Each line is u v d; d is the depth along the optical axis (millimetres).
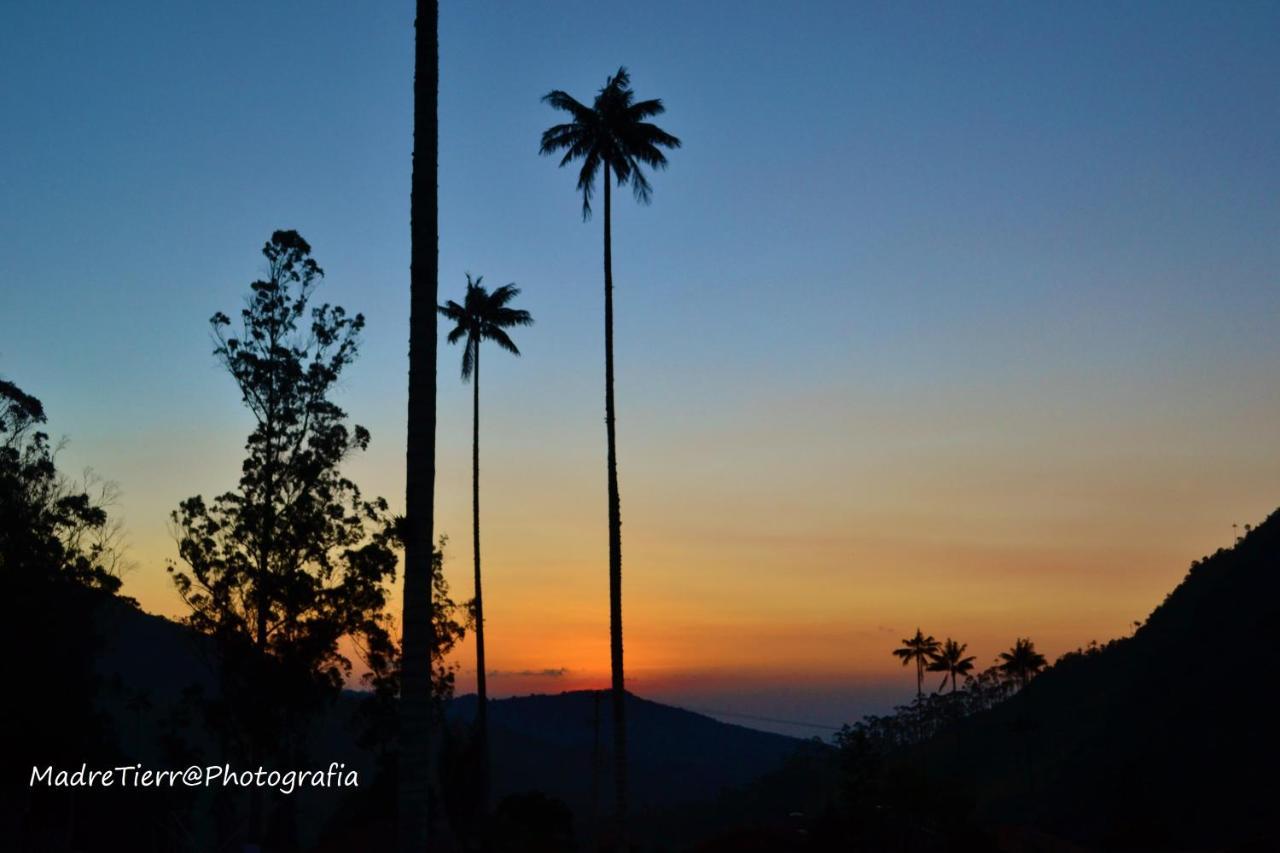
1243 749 96688
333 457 56375
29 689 48250
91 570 54469
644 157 41500
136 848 53938
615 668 38062
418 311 15844
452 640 59125
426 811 14578
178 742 53750
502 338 62219
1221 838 85688
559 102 41344
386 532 56781
